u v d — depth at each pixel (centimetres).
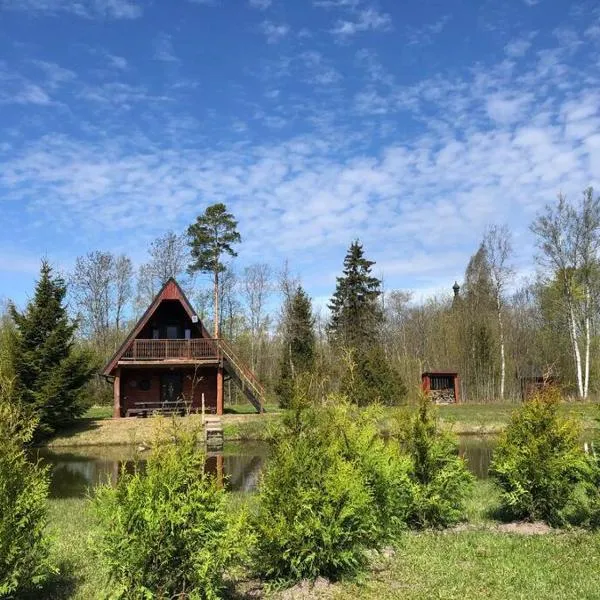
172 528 594
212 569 613
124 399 3791
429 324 6141
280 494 746
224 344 3775
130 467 2112
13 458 659
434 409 1112
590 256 4484
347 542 768
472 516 1149
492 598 688
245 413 3766
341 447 880
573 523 1066
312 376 931
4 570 625
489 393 5094
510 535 983
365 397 3631
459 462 1076
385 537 889
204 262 5384
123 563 593
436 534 999
